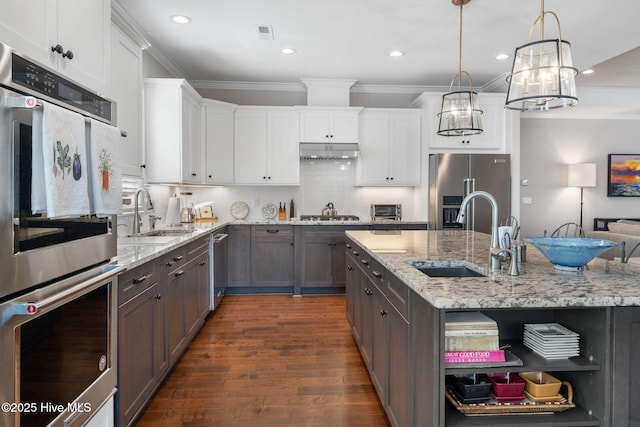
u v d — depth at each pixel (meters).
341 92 4.94
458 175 4.65
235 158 4.77
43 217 1.17
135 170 3.00
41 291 1.17
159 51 3.90
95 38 1.65
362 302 2.72
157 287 2.25
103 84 1.72
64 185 1.19
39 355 1.15
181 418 2.09
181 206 4.67
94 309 1.47
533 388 1.48
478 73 4.66
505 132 4.81
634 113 6.64
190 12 3.09
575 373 1.51
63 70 1.41
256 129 4.79
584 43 3.69
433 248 2.47
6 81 1.02
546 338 1.48
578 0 2.88
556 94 1.78
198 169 4.27
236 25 3.32
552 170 6.84
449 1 2.91
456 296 1.32
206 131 4.43
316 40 3.64
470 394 1.46
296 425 2.04
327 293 4.77
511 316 1.73
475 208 4.67
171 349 2.51
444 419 1.33
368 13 3.10
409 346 1.61
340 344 3.15
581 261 1.72
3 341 1.00
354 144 4.82
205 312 3.54
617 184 6.89
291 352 2.98
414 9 3.03
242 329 3.50
